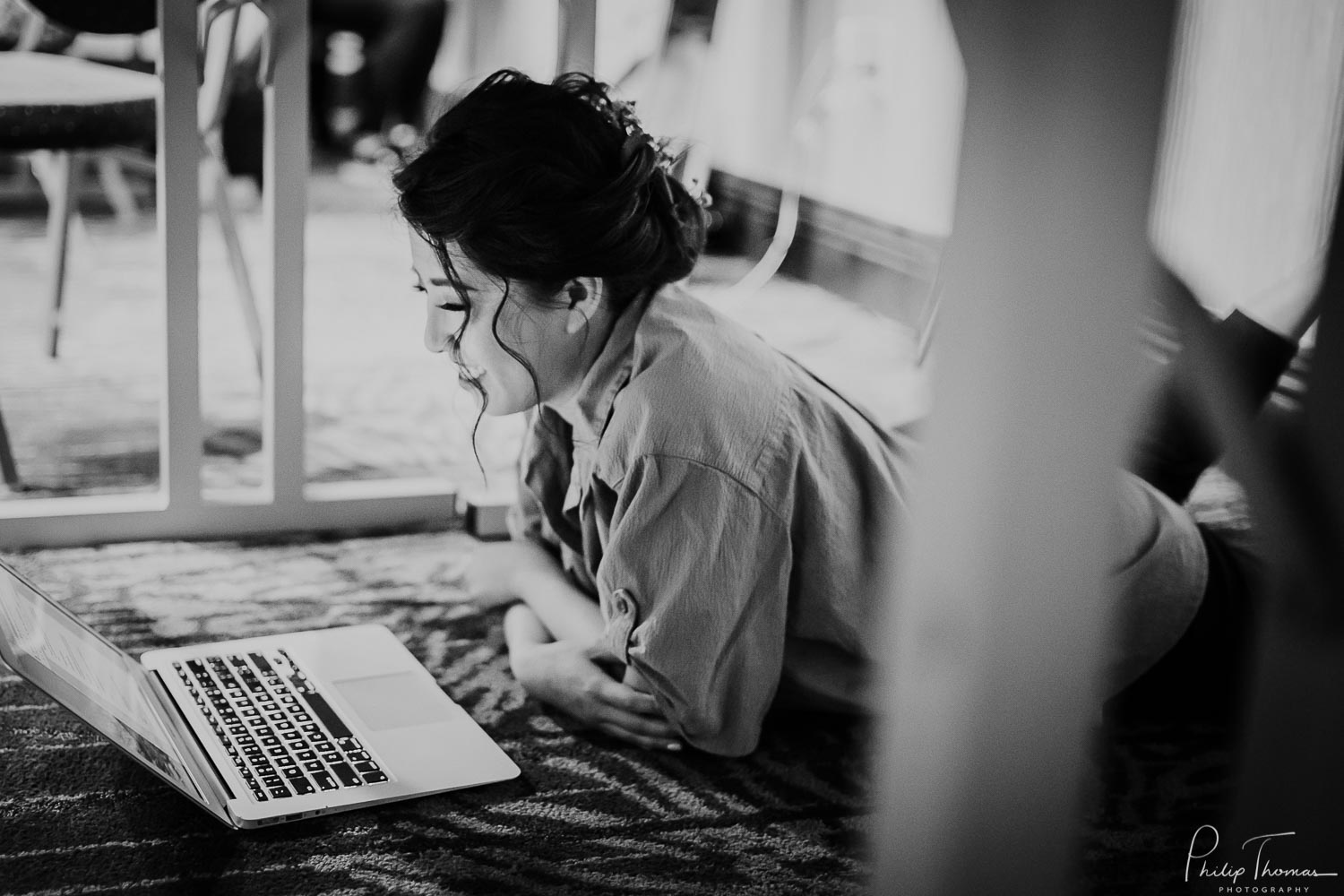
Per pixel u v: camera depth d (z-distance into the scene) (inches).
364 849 38.4
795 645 46.4
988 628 13.6
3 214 116.4
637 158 41.2
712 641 42.3
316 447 73.4
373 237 119.9
